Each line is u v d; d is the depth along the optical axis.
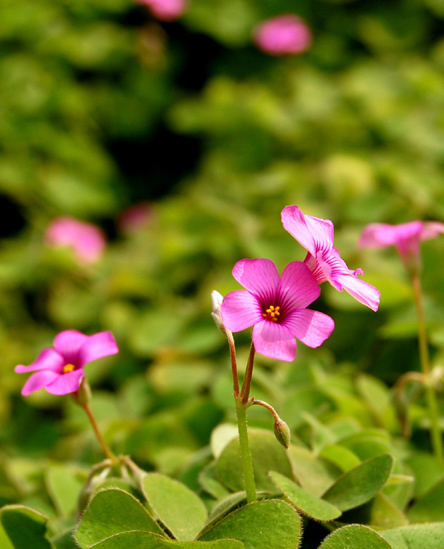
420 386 0.41
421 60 0.96
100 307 0.64
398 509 0.36
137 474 0.35
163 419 0.41
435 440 0.39
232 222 0.62
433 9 1.03
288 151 0.81
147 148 1.05
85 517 0.33
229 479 0.36
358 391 0.42
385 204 0.58
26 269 0.73
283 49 0.93
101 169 0.90
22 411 0.59
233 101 0.91
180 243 0.61
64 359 0.36
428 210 0.57
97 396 0.51
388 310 0.49
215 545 0.32
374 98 0.84
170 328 0.55
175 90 1.05
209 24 1.04
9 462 0.44
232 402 0.43
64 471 0.39
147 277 0.64
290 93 0.94
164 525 0.34
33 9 0.97
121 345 0.58
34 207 0.83
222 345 0.51
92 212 0.90
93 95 0.97
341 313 0.51
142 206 0.92
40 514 0.35
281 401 0.42
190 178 1.02
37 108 0.88
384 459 0.35
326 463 0.36
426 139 0.72
